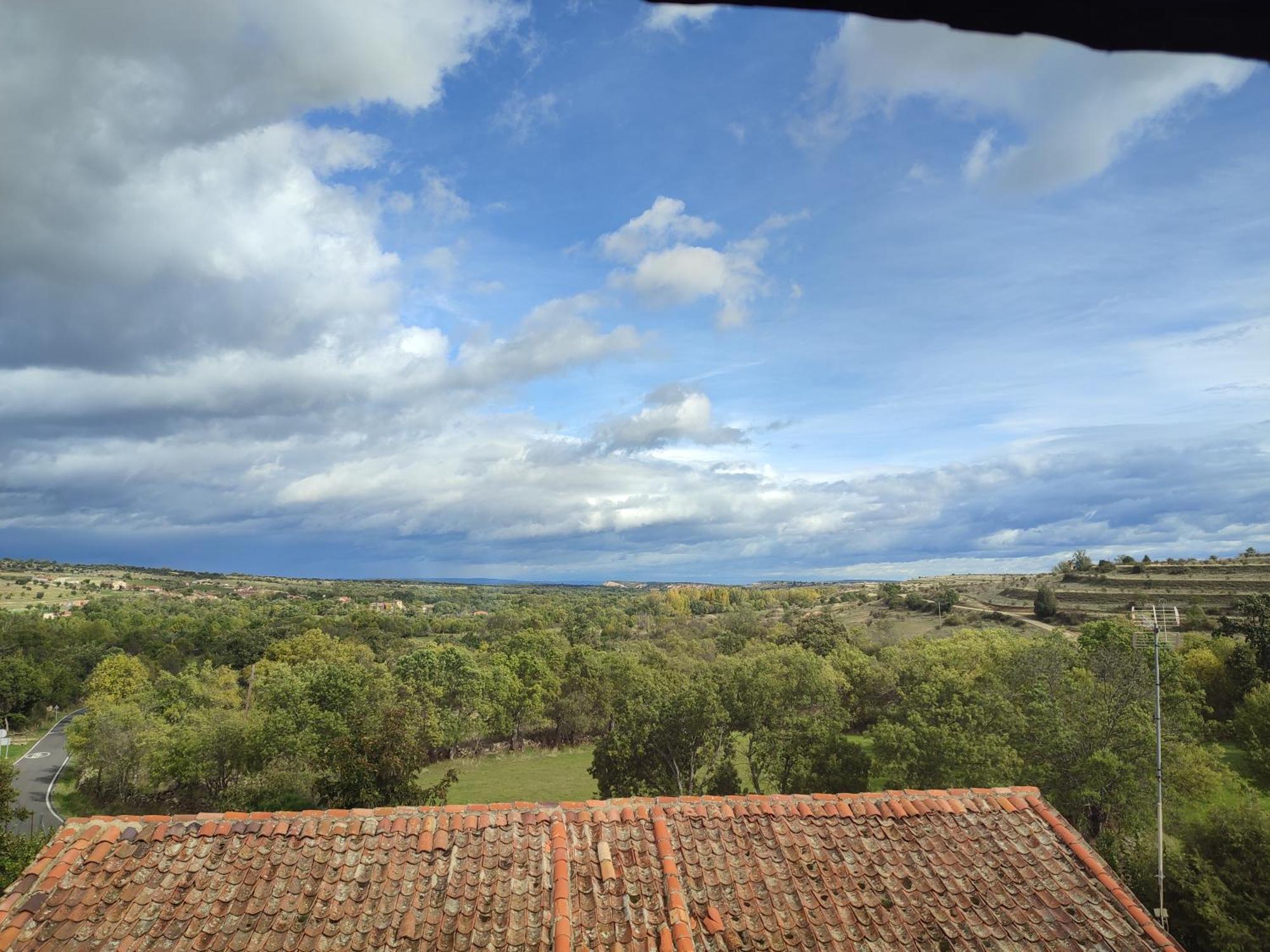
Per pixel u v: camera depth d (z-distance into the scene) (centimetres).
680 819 1370
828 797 1452
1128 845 3284
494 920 1151
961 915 1214
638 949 1117
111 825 1277
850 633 9344
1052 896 1257
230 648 9869
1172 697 4225
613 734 4484
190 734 5272
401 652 10638
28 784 6309
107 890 1173
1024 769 3831
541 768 6531
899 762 3856
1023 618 10125
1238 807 2961
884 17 168
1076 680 4597
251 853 1253
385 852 1270
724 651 10025
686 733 4309
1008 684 4778
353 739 3859
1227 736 5269
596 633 12600
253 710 6406
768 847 1328
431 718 5897
